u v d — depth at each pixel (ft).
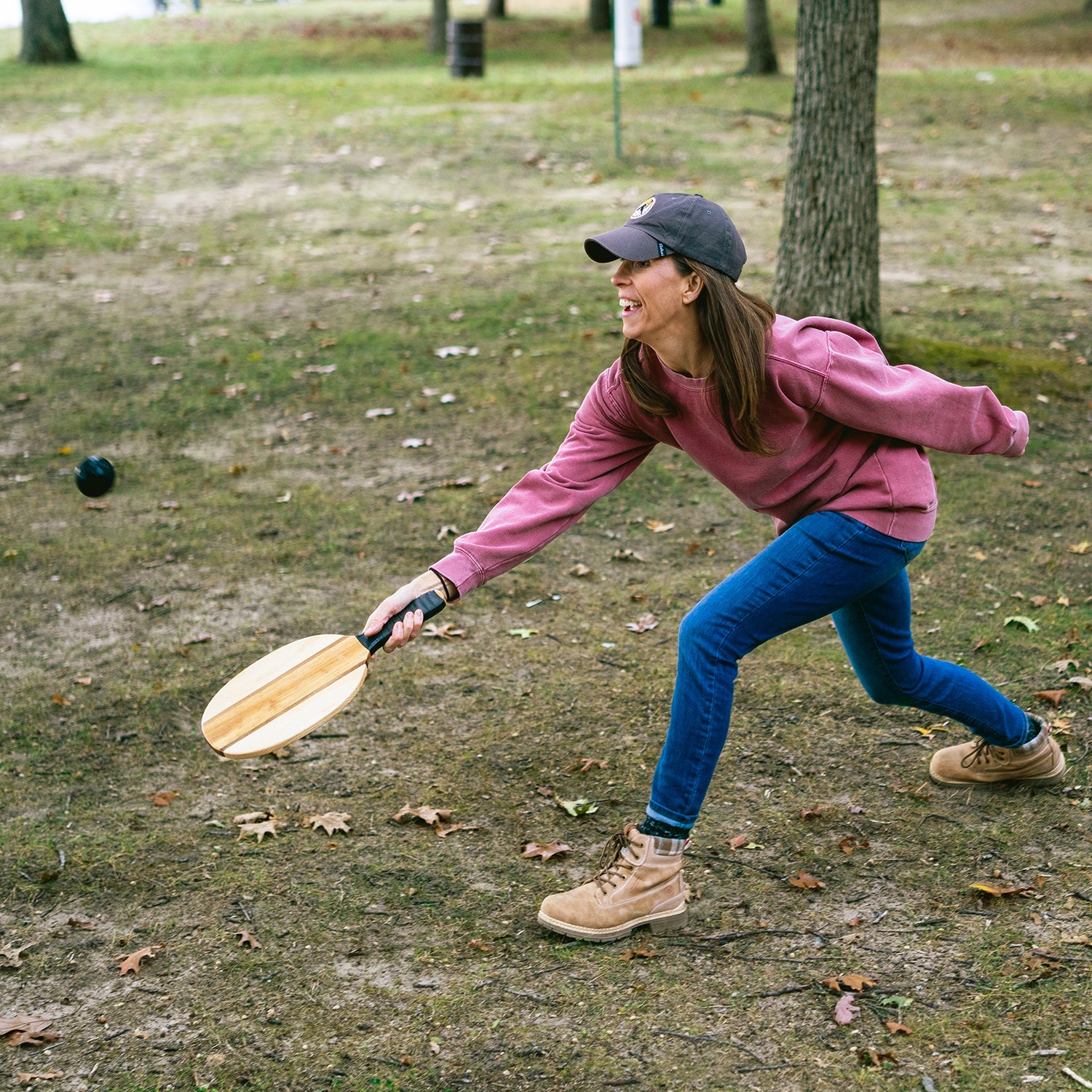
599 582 18.29
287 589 18.40
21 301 34.55
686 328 8.99
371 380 27.71
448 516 20.84
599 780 13.02
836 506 9.60
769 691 14.70
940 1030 8.99
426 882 11.34
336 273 36.17
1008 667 14.90
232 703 9.05
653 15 104.37
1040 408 24.58
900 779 12.62
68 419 26.18
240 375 28.40
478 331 30.45
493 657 16.02
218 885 11.41
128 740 14.33
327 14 120.57
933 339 28.22
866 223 26.07
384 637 9.62
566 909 10.28
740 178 45.83
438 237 39.58
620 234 8.73
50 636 17.20
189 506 21.76
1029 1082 8.41
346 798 12.89
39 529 20.99
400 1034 9.33
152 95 68.33
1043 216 40.60
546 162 48.83
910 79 66.80
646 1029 9.21
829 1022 9.16
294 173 48.73
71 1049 9.32
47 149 53.83
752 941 10.21
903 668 10.78
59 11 83.35
